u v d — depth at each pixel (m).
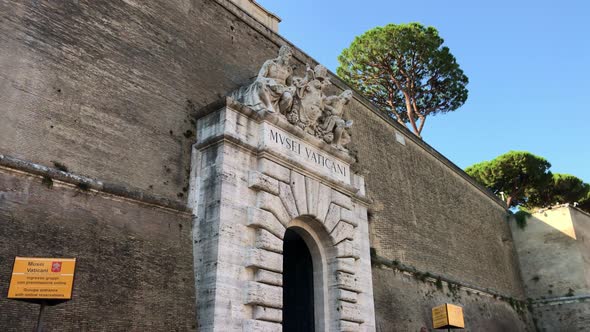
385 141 23.83
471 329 23.89
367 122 23.09
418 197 24.55
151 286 11.45
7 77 10.71
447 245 25.31
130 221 11.74
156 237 12.11
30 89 11.02
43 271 8.07
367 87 39.16
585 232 34.03
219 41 16.38
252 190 13.70
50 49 11.64
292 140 15.38
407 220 22.86
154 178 12.74
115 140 12.23
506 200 46.72
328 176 16.17
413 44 36.97
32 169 10.36
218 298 11.83
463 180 30.27
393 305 19.25
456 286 24.38
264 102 14.95
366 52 37.84
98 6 13.01
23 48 11.16
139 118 12.97
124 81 12.97
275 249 13.41
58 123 11.27
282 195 14.29
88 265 10.48
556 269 32.72
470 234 28.36
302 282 16.22
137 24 13.86
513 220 35.16
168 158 13.29
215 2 16.77
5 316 8.97
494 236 31.69
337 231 16.02
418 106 38.62
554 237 33.41
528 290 33.25
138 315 10.92
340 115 17.94
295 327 15.84
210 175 13.32
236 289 12.28
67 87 11.70
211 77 15.54
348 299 15.53
